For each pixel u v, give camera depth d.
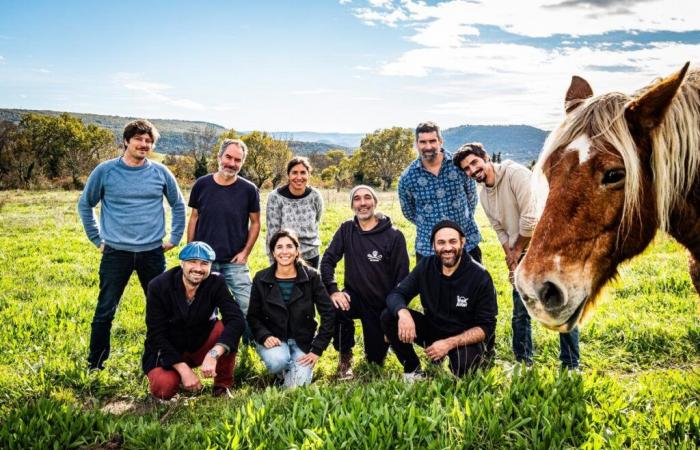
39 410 3.76
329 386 4.30
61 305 7.39
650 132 2.67
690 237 3.12
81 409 3.90
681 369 5.22
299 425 3.42
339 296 5.37
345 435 3.20
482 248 13.10
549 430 3.14
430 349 4.59
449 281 4.76
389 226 5.54
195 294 4.85
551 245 2.72
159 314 4.75
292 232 5.09
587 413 3.40
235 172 5.81
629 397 3.76
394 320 4.98
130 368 5.32
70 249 13.05
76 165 68.25
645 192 2.76
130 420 3.86
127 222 5.23
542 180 3.08
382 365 5.49
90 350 5.29
